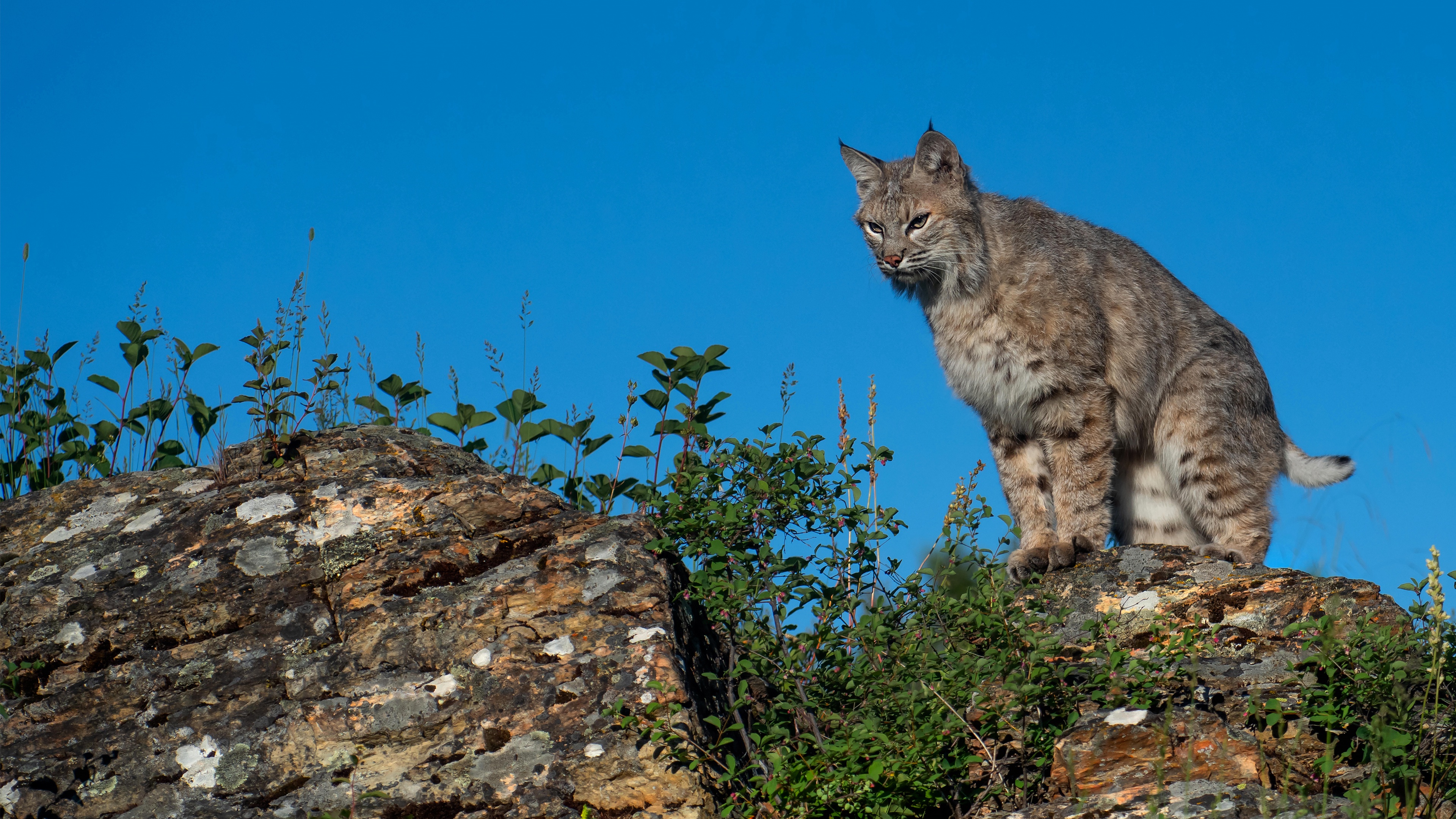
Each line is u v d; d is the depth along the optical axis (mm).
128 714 11352
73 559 13008
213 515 13375
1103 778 10836
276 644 11852
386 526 13117
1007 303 19266
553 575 12344
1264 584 14617
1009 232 19625
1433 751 10688
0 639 12086
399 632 11797
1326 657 11367
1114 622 14352
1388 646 11266
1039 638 11859
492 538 12992
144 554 12930
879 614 13039
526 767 10664
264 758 10930
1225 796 10195
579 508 15500
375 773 10781
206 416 15539
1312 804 10078
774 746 11227
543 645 11586
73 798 10719
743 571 13328
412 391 16297
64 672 11789
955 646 12547
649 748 10609
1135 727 11039
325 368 15539
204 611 12188
